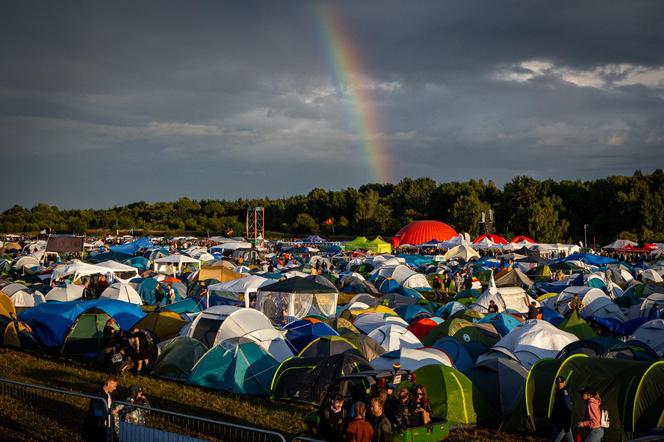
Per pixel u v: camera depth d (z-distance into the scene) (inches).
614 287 1656.0
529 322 817.5
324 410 490.6
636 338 923.4
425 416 510.9
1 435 537.3
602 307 1238.3
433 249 3516.2
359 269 2484.0
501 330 978.7
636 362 590.2
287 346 801.6
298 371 690.8
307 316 1069.1
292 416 626.2
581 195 5565.9
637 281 1820.9
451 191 6486.2
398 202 6978.4
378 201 7406.5
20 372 792.9
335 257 2938.0
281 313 1163.3
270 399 691.4
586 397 490.9
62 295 1373.0
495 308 1237.1
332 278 1958.7
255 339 775.1
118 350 798.5
